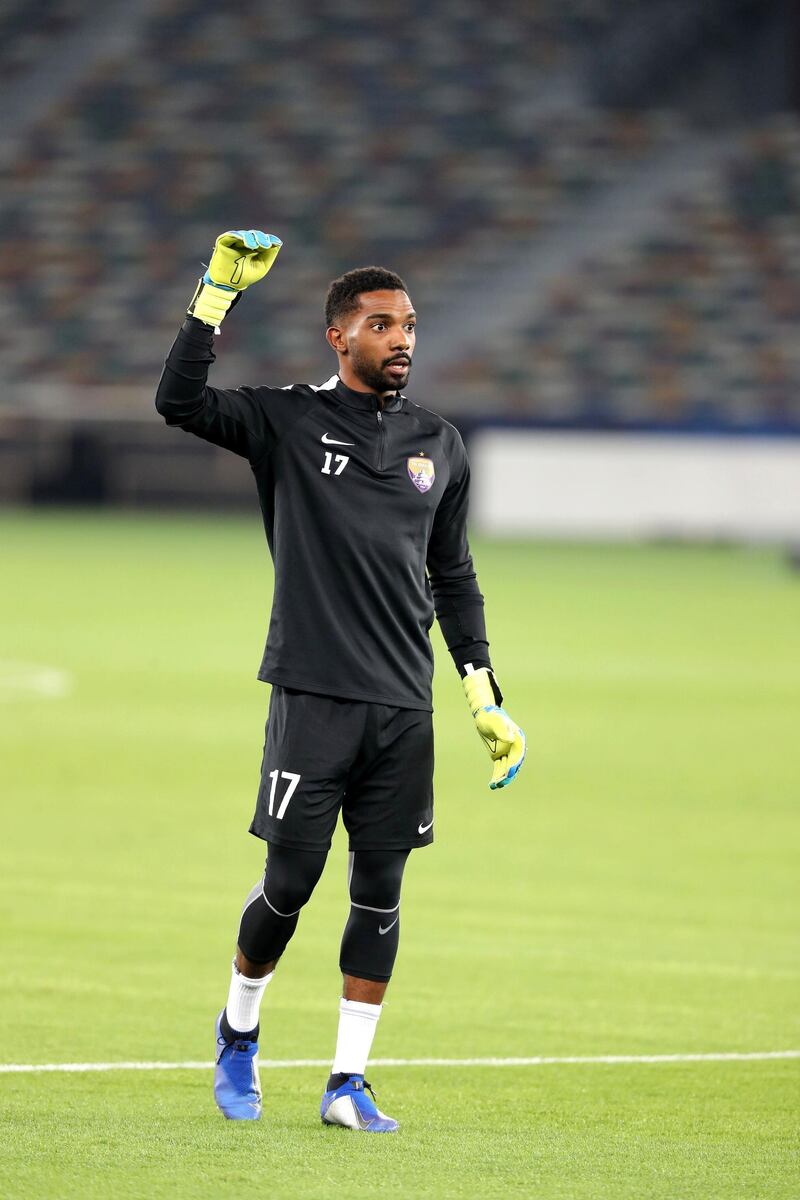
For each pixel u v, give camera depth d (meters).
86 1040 19.67
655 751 44.94
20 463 141.25
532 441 124.81
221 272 15.45
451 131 160.25
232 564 98.75
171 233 152.75
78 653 62.66
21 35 169.88
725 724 49.62
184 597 81.94
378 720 15.90
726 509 123.00
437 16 168.88
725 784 40.38
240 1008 16.48
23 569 93.94
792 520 122.75
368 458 16.03
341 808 16.44
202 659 61.56
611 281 147.62
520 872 30.78
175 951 24.39
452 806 37.31
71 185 157.00
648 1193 14.30
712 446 123.12
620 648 67.31
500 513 125.31
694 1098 17.78
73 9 171.25
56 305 147.50
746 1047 20.08
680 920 27.28
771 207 153.75
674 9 171.12
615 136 160.25
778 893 29.39
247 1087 16.59
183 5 170.25
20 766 40.78
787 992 22.89
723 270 148.50
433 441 16.44
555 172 156.88
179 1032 20.14
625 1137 16.14
